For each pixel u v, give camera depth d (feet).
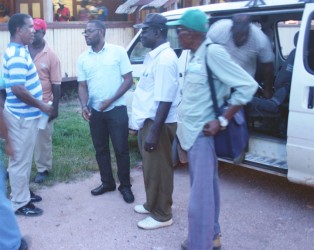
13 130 12.13
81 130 21.65
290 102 12.66
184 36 9.37
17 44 11.85
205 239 9.88
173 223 12.60
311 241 11.63
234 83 8.97
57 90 14.82
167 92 10.89
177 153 16.72
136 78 17.52
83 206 13.73
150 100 11.48
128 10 29.63
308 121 12.28
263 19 17.15
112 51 13.37
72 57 29.43
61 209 13.47
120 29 32.30
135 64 17.70
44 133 14.97
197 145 9.58
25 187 12.85
